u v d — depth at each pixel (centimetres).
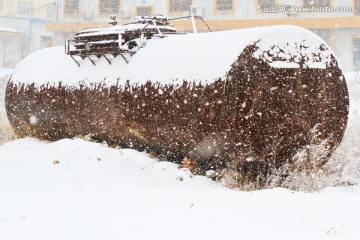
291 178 902
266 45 895
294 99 925
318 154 947
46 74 1292
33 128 1368
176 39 1059
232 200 730
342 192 859
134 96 1045
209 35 994
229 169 922
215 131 894
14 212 631
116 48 1074
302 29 931
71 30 4122
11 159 1015
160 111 991
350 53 3609
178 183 894
